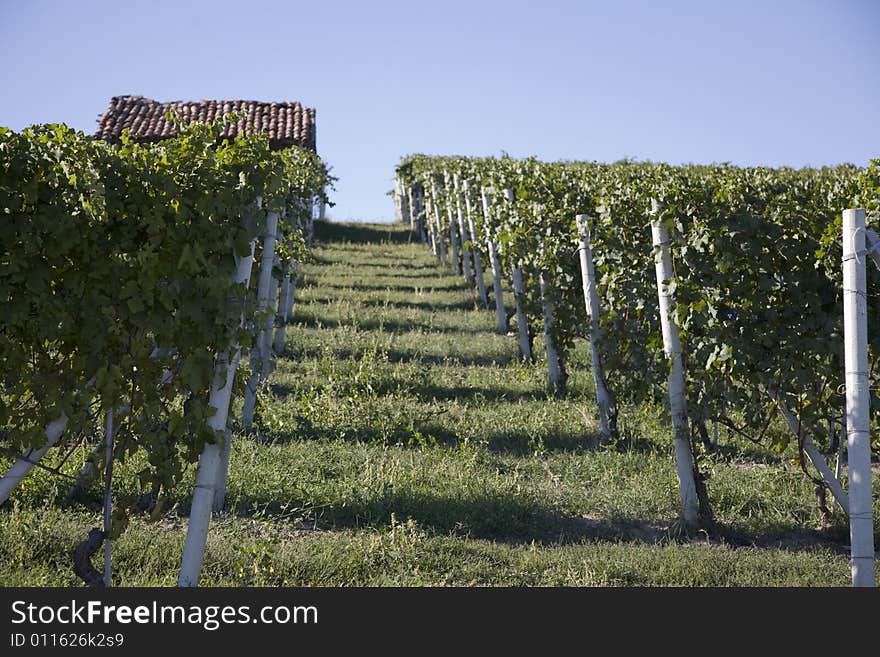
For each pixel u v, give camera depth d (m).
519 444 14.14
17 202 6.94
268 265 11.93
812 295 10.19
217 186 7.55
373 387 16.97
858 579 7.66
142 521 9.78
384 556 9.24
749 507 11.57
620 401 14.46
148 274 7.24
